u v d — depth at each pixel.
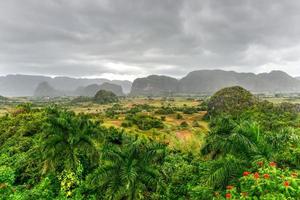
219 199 8.39
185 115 91.50
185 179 12.25
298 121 32.62
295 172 8.84
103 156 11.38
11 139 20.70
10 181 12.74
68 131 13.67
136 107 124.81
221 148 10.77
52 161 12.71
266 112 53.69
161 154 11.56
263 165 8.95
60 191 11.56
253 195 7.60
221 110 68.69
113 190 9.77
